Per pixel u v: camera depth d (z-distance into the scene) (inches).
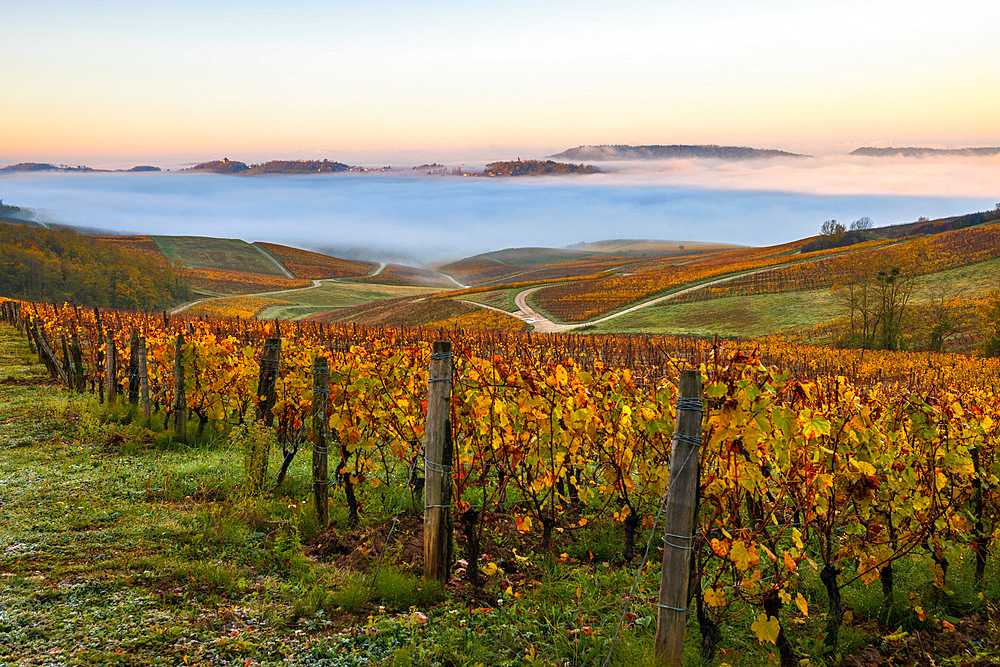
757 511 207.3
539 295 4773.6
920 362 1477.6
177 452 347.3
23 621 162.4
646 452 227.3
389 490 289.7
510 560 230.4
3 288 4899.1
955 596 208.8
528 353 357.4
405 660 154.6
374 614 182.5
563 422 219.6
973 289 3068.4
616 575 216.1
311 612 179.5
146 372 400.2
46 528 225.9
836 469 195.0
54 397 478.0
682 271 5521.7
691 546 149.6
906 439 217.2
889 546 197.5
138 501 260.8
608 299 4259.4
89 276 5187.0
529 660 159.0
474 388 223.3
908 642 183.6
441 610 186.5
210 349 375.6
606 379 237.3
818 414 178.4
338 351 330.3
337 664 154.3
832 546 223.5
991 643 181.5
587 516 267.7
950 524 212.5
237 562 210.2
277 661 154.4
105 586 184.9
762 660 169.6
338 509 265.6
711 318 3324.3
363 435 264.2
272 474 305.6
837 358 1561.3
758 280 4099.4
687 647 168.6
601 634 172.1
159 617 169.6
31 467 301.6
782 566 179.8
